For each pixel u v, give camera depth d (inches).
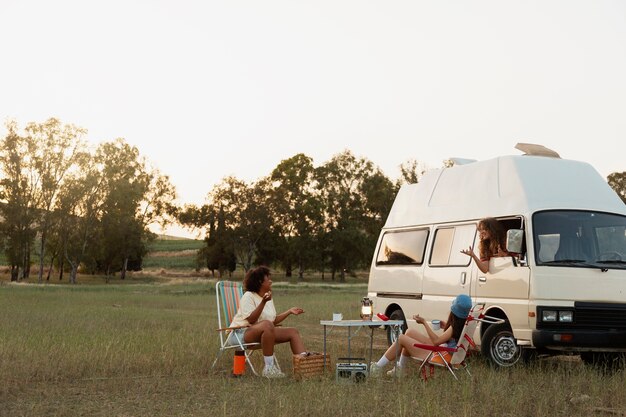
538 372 390.3
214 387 352.2
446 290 478.0
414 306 514.9
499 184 456.1
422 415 284.7
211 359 440.5
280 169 4008.4
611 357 450.6
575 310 405.1
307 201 3762.3
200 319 795.4
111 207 3467.0
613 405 313.6
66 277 3927.2
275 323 414.6
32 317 740.7
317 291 1768.0
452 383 358.9
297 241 3690.9
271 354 396.2
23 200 3356.3
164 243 6235.2
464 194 488.7
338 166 3801.7
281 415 279.6
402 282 533.3
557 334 398.9
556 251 414.9
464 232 475.2
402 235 549.0
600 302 409.4
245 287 413.4
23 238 3351.4
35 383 357.4
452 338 375.9
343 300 1306.6
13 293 1505.9
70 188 3336.6
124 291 1808.6
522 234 417.1
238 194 3698.3
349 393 328.8
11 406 302.7
